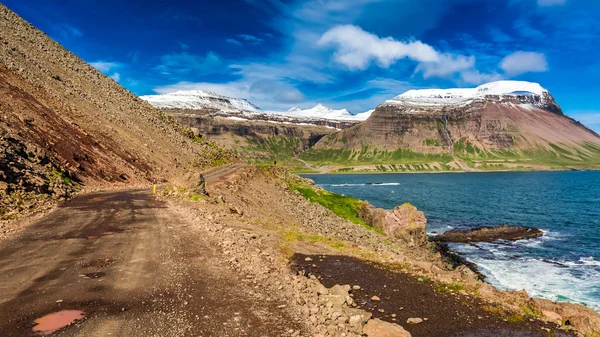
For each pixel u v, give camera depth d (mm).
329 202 58156
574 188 162000
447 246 51875
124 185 43875
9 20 77250
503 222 73312
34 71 58938
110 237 18453
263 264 15484
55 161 37562
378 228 50312
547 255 46000
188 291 11836
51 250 15742
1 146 30312
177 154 68625
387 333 10453
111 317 9648
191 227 21594
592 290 32000
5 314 9539
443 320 12312
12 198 24609
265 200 45219
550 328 12281
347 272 17047
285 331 9477
